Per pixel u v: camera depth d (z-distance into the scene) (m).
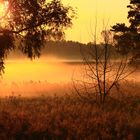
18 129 19.70
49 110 24.31
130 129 20.09
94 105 26.11
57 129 19.28
